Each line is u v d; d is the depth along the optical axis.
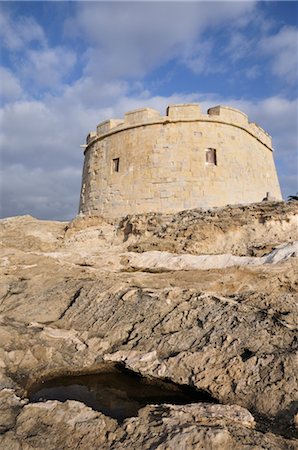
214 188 19.66
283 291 11.90
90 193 23.39
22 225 24.73
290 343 8.87
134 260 16.31
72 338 11.42
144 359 9.70
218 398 8.04
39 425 6.87
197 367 8.92
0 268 17.03
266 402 7.50
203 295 11.57
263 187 23.42
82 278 15.30
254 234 15.80
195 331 10.30
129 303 12.37
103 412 7.80
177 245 16.41
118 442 6.23
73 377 9.82
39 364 10.23
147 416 7.07
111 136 22.77
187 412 7.09
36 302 13.95
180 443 5.95
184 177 19.73
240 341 9.36
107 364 10.27
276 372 8.02
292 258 12.73
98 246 19.44
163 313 11.42
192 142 20.25
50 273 16.33
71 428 6.72
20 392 8.74
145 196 20.19
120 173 21.58
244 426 6.66
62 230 23.59
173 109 20.73
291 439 6.29
